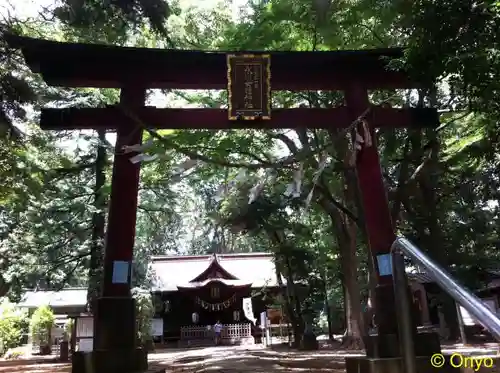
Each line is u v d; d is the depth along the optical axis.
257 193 9.46
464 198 18.06
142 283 27.91
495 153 10.45
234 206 18.83
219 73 9.19
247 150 15.56
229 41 13.82
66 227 21.48
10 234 24.09
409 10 6.96
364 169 8.83
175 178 9.10
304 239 22.30
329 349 18.28
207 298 33.44
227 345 28.78
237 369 11.24
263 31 13.11
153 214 27.23
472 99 7.76
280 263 21.52
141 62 8.91
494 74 6.21
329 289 30.25
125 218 8.22
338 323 31.95
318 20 11.76
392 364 7.12
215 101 16.03
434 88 8.67
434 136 14.65
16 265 23.73
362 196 8.82
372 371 7.14
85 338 18.59
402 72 9.19
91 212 21.31
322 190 15.26
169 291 33.00
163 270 35.56
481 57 6.10
